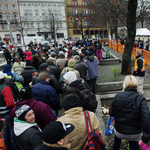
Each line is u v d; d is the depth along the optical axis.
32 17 53.91
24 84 3.90
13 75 3.46
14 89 3.25
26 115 1.73
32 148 1.67
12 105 2.71
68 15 57.72
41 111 2.09
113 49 21.50
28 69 4.00
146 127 1.99
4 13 51.28
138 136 2.27
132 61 8.77
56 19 55.56
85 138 1.58
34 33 54.91
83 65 4.41
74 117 1.62
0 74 2.73
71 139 1.53
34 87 2.77
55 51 9.13
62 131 1.22
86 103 2.40
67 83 2.86
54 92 2.77
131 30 6.82
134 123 2.21
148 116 2.02
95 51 10.79
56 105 2.83
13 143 1.97
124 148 3.12
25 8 52.88
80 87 2.60
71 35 59.34
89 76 4.85
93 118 1.67
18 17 52.62
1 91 2.69
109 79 6.80
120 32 49.16
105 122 3.98
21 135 1.69
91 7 31.12
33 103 2.13
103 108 4.66
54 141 1.18
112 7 12.99
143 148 2.03
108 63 10.66
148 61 9.11
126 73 7.27
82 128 1.58
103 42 30.50
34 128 1.78
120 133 2.33
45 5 54.47
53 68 4.39
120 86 5.84
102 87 5.81
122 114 2.24
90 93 2.53
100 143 1.56
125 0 12.82
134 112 2.16
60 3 55.56
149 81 6.62
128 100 2.20
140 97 2.20
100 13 23.42
